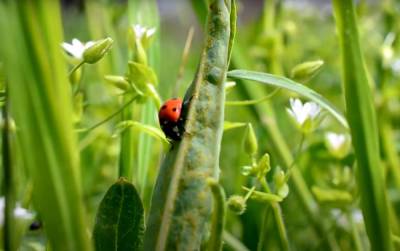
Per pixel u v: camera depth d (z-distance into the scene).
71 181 0.11
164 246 0.13
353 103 0.15
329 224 0.25
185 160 0.13
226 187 0.29
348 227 0.24
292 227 0.26
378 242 0.15
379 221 0.15
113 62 0.26
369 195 0.15
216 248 0.13
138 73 0.17
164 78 0.48
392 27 0.32
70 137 0.11
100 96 0.28
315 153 0.26
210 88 0.14
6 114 0.13
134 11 0.21
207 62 0.14
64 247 0.11
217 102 0.14
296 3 0.42
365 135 0.15
